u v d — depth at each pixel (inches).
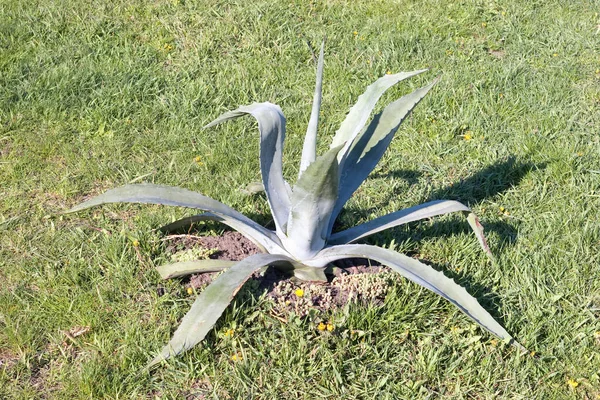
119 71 203.8
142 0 234.5
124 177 175.2
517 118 200.7
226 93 200.8
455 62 221.5
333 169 131.7
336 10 240.1
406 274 134.7
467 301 138.6
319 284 145.4
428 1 248.7
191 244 157.4
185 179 175.6
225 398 131.9
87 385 130.6
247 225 145.9
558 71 220.1
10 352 137.2
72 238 157.2
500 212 170.9
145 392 132.2
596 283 154.2
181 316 142.6
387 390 134.0
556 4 254.7
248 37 222.4
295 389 133.3
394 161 184.9
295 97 202.8
